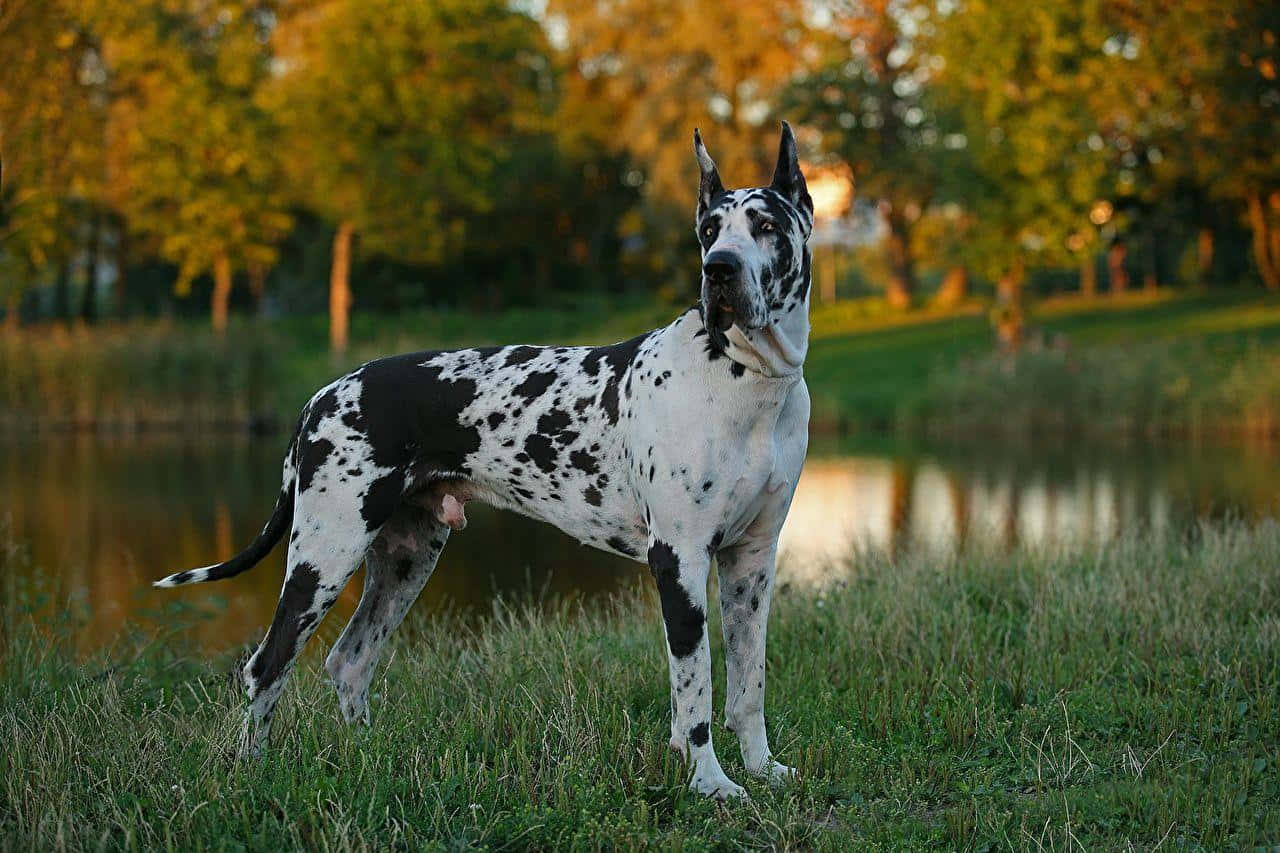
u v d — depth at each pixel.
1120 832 3.85
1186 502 13.84
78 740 4.34
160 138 33.41
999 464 19.02
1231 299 37.25
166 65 32.84
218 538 12.67
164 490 16.59
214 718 4.86
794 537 11.91
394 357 4.80
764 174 40.62
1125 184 31.92
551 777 4.16
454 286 52.91
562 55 49.28
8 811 3.86
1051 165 29.00
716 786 4.21
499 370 4.68
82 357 26.92
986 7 28.59
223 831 3.73
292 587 4.57
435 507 4.86
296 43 40.97
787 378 4.22
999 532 10.84
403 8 36.12
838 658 5.67
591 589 9.45
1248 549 7.34
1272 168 31.62
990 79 28.98
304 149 37.47
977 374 25.73
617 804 4.04
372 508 4.60
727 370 4.16
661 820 4.06
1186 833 3.82
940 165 31.03
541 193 51.88
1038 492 15.36
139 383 27.03
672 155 40.88
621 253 56.81
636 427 4.34
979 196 29.98
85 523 13.66
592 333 42.72
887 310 43.44
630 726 4.65
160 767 4.15
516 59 40.38
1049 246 29.59
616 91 45.22
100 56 31.47
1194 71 28.91
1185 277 56.41
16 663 5.60
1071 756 4.48
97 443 23.70
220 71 34.06
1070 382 24.28
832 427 26.22
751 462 4.22
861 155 40.81
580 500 4.57
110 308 52.75
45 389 26.81
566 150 51.06
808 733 4.86
